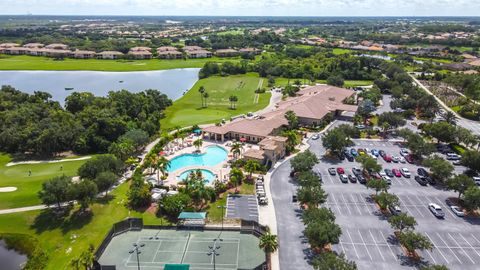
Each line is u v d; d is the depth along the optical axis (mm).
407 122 179875
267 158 128250
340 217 96000
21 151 145250
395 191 110312
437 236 87812
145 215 98250
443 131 145375
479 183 114125
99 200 104312
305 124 174375
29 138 142000
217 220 94375
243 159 129750
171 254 81375
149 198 103375
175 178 118562
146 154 138750
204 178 117062
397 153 140500
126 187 113125
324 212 84000
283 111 178625
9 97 184625
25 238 89312
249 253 81812
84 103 180500
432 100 191750
